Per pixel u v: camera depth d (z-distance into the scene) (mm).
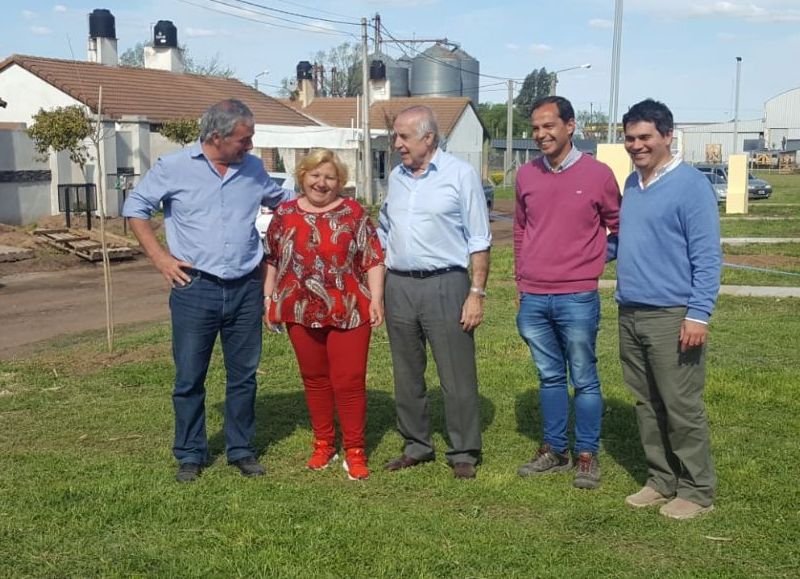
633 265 4723
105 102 28516
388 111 45250
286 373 8016
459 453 5422
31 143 21688
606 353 8781
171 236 5266
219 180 5176
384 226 5473
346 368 5277
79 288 14945
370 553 4188
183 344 5262
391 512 4707
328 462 5559
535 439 6133
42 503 4793
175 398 5336
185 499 4875
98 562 4121
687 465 4703
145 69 34156
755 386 7234
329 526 4484
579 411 5227
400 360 5469
